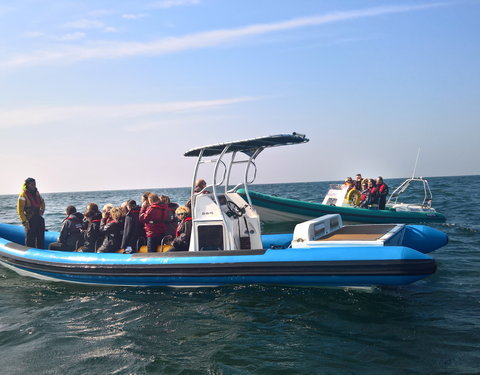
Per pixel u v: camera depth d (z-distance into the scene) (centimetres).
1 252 709
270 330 425
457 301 496
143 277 582
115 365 361
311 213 1251
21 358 383
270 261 531
